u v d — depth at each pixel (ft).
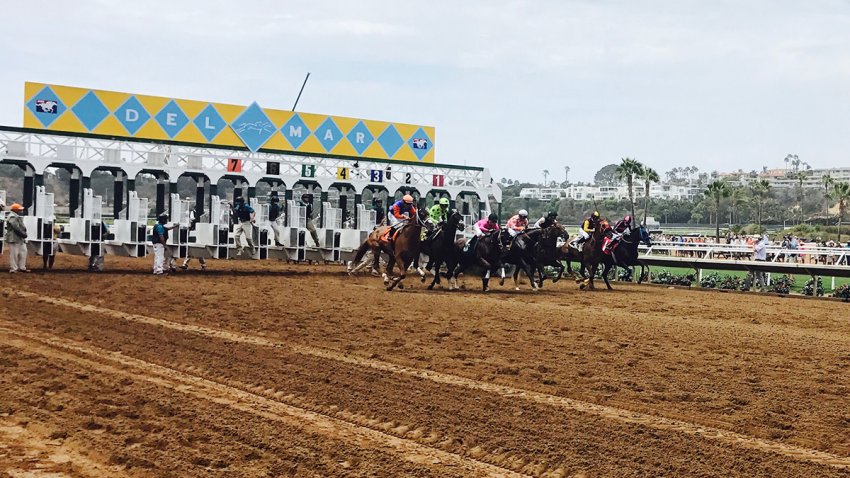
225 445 24.07
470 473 22.11
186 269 87.56
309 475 21.54
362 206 93.76
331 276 84.02
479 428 26.20
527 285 81.56
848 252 79.66
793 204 441.27
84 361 36.24
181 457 22.86
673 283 92.53
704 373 35.37
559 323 50.19
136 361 36.73
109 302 55.93
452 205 104.01
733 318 56.80
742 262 85.35
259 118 93.04
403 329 46.37
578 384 32.91
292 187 93.30
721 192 231.71
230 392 31.12
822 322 55.77
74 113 84.12
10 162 81.46
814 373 35.86
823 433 26.32
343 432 25.89
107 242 80.64
